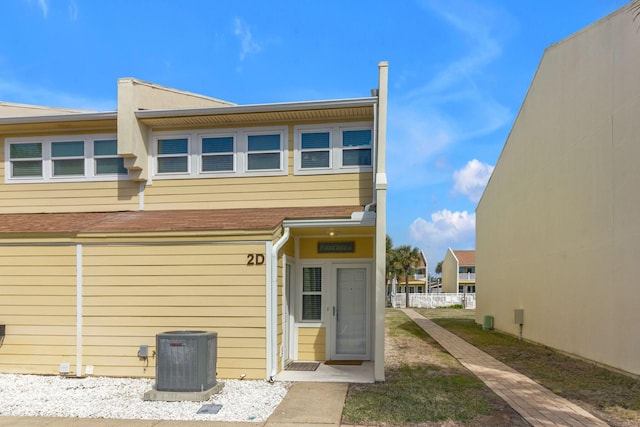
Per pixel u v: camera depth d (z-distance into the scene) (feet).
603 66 29.73
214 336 22.24
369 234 29.73
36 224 27.55
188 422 17.39
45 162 32.45
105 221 27.66
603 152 29.55
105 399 20.49
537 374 27.40
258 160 30.83
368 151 29.86
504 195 54.13
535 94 42.91
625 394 22.34
